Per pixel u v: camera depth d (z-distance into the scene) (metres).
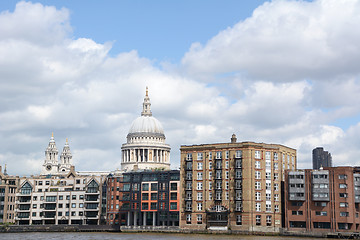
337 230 164.75
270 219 177.12
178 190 196.38
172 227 188.25
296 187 172.00
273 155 182.25
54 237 161.00
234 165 180.88
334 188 167.50
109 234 180.38
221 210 179.25
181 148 192.75
